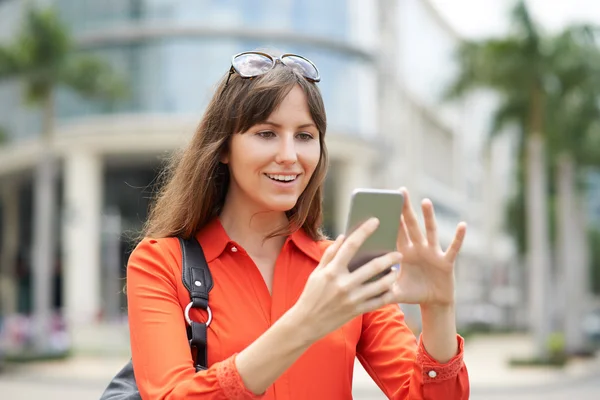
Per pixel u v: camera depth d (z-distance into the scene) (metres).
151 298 1.83
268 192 1.88
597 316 36.03
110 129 29.62
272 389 1.83
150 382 1.72
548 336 21.06
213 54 29.58
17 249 41.28
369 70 31.59
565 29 20.67
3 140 30.22
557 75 20.59
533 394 15.12
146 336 1.78
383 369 1.95
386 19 35.78
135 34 29.73
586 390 15.78
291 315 1.49
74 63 24.59
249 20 29.73
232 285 1.91
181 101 29.45
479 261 59.47
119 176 35.69
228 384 1.52
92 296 30.41
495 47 20.81
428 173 51.16
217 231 1.97
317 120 1.90
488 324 39.78
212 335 1.84
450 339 1.74
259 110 1.84
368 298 1.50
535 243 21.05
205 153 1.93
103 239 33.53
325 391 1.87
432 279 1.68
